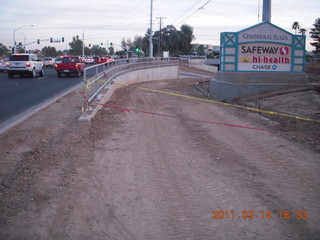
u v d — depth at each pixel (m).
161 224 4.71
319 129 9.89
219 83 18.19
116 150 8.12
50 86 21.58
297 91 16.08
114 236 4.39
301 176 6.46
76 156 7.30
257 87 16.81
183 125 10.91
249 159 7.48
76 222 4.68
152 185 6.05
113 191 5.78
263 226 4.67
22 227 4.45
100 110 12.80
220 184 6.10
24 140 8.20
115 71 20.27
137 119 11.71
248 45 17.73
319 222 4.79
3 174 6.14
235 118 12.05
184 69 52.00
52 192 5.51
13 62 28.44
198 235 4.44
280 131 10.02
